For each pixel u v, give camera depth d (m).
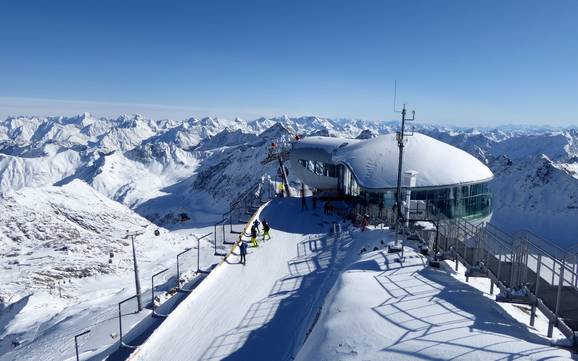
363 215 34.78
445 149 42.91
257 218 36.81
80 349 23.62
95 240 85.50
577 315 12.36
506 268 16.70
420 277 18.62
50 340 29.75
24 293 55.78
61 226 93.38
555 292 14.09
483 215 41.38
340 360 11.97
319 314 16.97
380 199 36.81
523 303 13.64
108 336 23.89
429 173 37.69
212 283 22.19
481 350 10.88
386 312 14.47
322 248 28.70
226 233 33.69
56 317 38.81
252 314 18.61
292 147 54.47
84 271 65.12
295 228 34.34
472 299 15.77
